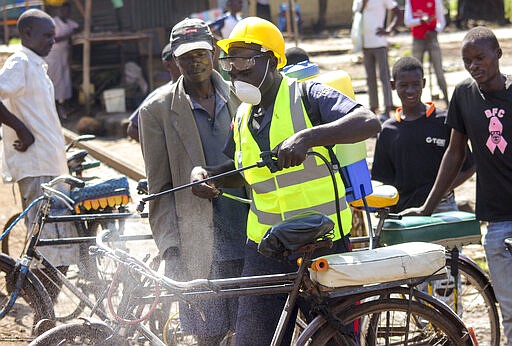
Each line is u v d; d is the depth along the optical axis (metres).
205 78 4.78
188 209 4.81
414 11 11.68
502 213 4.67
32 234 5.24
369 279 3.76
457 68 14.85
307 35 21.14
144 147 4.83
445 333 4.08
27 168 6.49
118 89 14.20
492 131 4.56
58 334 4.06
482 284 5.13
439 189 5.06
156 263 4.85
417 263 3.83
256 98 3.86
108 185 5.82
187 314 4.76
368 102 12.51
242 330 4.11
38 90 6.49
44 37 6.51
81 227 5.91
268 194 4.05
